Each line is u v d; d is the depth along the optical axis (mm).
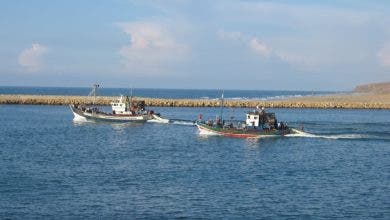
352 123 128500
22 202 46156
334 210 44906
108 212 43688
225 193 50281
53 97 197125
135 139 93688
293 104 192125
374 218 42812
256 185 53938
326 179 57625
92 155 73688
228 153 76875
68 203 46125
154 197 48562
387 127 118000
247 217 42750
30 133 100688
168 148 82062
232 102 192125
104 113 122688
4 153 73625
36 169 61344
